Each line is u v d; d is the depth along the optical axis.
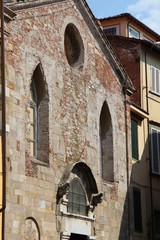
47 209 23.09
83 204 26.03
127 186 30.58
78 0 27.28
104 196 28.08
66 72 25.86
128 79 31.50
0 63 20.78
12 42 21.86
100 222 27.31
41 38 24.00
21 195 21.45
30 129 23.47
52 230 23.30
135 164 32.56
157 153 35.19
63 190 23.98
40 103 24.11
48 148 23.69
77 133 26.25
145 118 34.62
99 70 29.14
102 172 29.34
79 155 26.20
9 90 21.36
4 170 20.23
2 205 20.02
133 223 30.69
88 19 28.28
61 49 25.61
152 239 33.06
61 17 25.91
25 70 22.55
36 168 22.64
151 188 33.97
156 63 37.31
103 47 29.69
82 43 27.69
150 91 36.00
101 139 29.64
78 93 26.77
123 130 30.98
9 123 21.12
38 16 23.94
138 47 35.78
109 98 29.80
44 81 24.02
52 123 24.16
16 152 21.41
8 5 21.62
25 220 21.59
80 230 25.34
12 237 20.61
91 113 27.81
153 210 33.66
